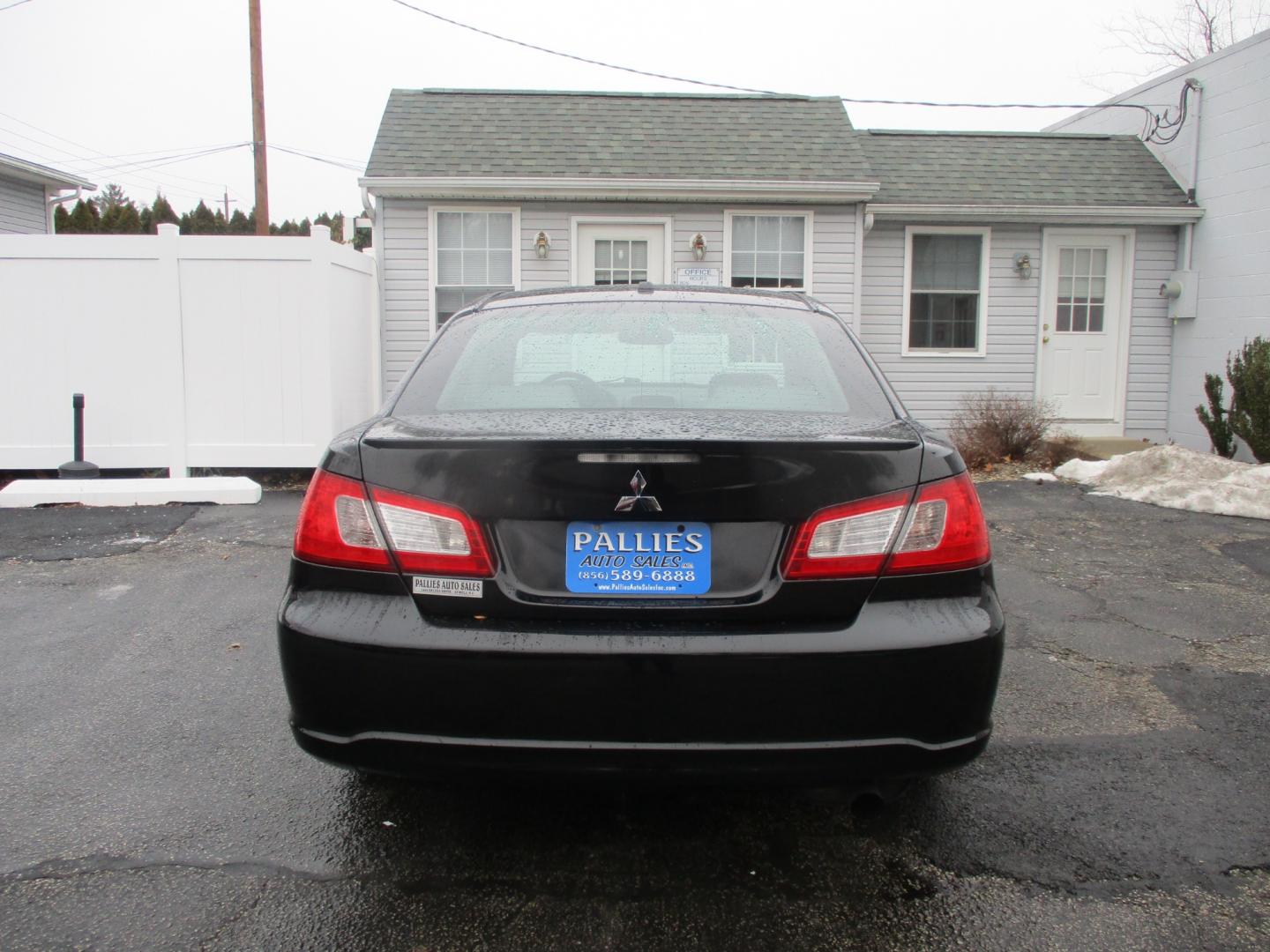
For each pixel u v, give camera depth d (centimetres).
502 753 203
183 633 411
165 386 764
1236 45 997
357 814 255
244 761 287
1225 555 568
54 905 211
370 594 209
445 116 1077
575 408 250
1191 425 1068
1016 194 1073
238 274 764
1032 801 265
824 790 272
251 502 713
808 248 1024
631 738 201
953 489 215
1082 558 562
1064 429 1080
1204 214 1049
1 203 1473
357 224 1046
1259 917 211
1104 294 1101
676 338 281
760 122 1103
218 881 222
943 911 214
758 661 199
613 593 205
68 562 536
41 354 755
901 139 1182
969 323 1098
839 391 261
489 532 207
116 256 753
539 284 1014
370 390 939
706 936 204
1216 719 326
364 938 202
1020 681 363
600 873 228
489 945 200
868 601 206
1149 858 236
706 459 204
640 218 1014
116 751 293
